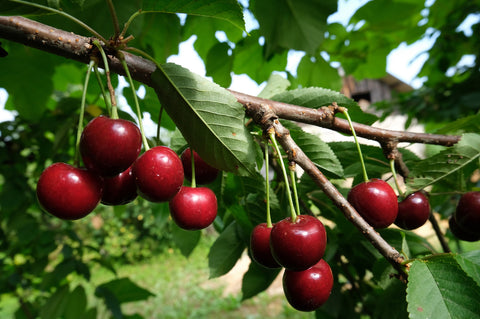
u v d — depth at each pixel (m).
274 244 0.12
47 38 0.13
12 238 0.43
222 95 0.13
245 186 0.19
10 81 0.28
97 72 0.13
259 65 0.33
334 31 0.36
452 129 0.23
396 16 0.35
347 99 0.18
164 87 0.14
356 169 0.23
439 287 0.11
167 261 1.50
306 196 0.22
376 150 0.20
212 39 0.31
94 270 1.36
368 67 0.41
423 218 0.16
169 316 0.92
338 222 0.22
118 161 0.11
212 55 0.29
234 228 0.23
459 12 0.43
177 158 0.13
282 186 0.21
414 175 0.17
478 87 0.47
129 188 0.13
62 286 0.32
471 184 0.28
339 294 0.22
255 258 0.14
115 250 1.47
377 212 0.14
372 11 0.35
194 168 0.16
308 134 0.16
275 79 0.24
